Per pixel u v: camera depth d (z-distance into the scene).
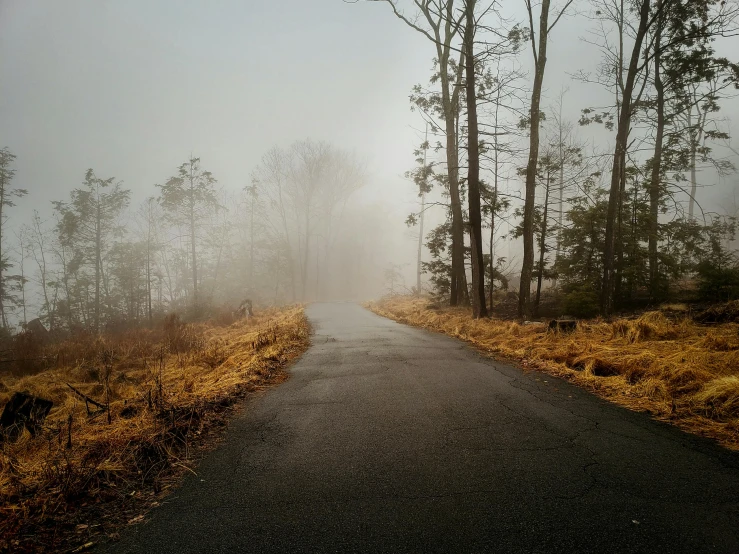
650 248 14.02
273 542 2.25
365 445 3.59
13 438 4.63
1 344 16.48
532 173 13.02
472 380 5.82
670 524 2.34
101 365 9.89
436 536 2.26
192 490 2.90
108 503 2.77
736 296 10.26
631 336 7.45
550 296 18.38
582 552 2.10
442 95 17.55
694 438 3.66
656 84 15.55
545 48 12.95
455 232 17.95
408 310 18.02
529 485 2.82
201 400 4.88
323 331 11.87
